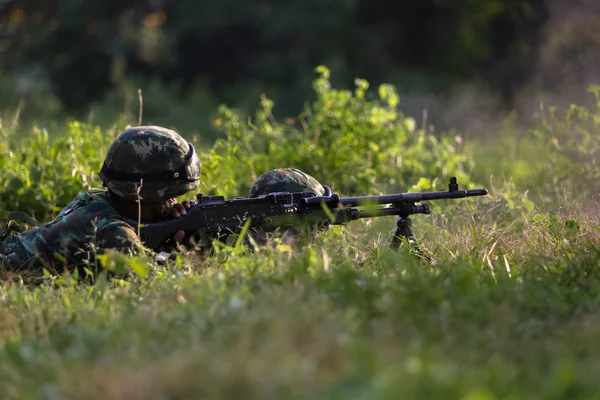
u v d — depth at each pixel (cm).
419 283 1541
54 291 1789
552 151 3083
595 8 9119
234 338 1240
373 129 3138
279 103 8969
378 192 2809
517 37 10338
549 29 9656
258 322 1279
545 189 2847
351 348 1171
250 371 1091
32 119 6216
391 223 2411
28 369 1258
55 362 1244
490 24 10362
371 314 1414
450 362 1169
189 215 1975
